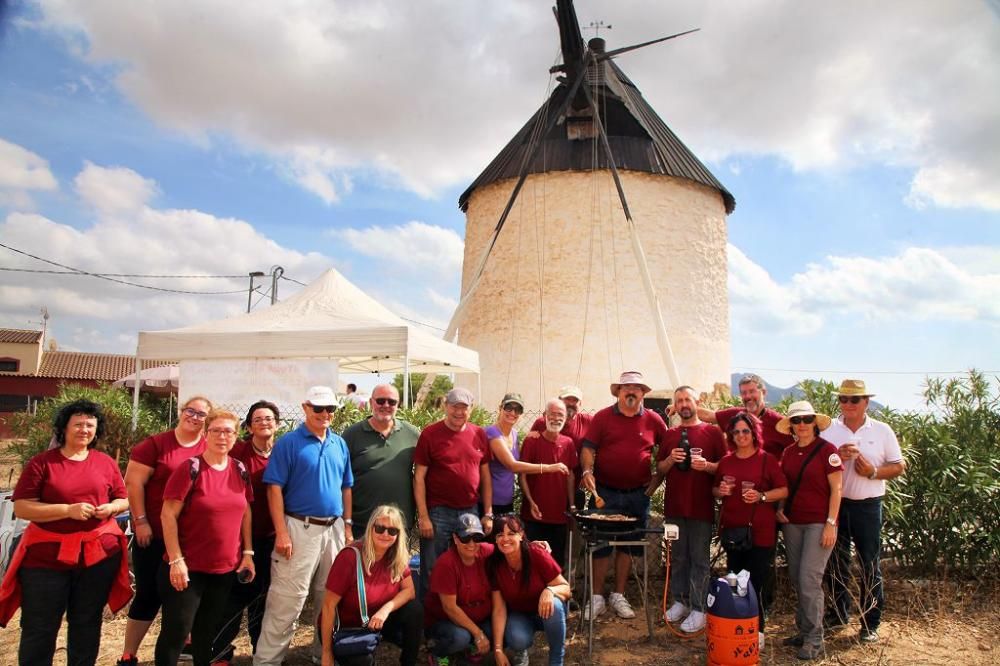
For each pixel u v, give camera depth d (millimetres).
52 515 3936
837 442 5398
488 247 14469
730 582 4688
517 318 15039
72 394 14703
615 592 5754
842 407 5434
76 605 4066
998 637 5254
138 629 4473
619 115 15508
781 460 5203
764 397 5742
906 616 5645
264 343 7871
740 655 4574
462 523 4535
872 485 5273
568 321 14648
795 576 5051
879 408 7043
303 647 5117
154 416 12195
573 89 14438
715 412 6004
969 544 6328
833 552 5398
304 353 7848
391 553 4461
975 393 7328
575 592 6125
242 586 4781
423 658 4969
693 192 15633
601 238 14797
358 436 5117
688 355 14844
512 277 15258
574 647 5148
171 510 4117
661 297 14734
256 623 4898
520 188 14492
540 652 5090
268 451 4902
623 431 5723
